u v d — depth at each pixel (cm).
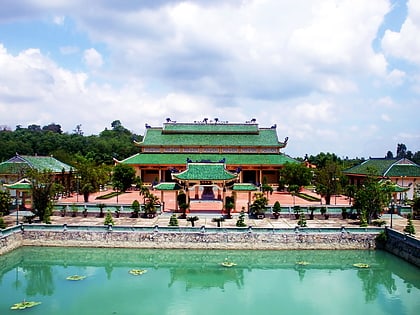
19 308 3228
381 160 9550
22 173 7112
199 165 6481
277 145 11000
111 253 4809
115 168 9194
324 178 7819
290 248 4825
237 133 11594
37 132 19700
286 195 9194
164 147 11106
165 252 4788
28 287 3747
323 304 3400
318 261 4641
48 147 15850
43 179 5688
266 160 10506
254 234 4834
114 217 6047
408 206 6569
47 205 5622
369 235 4884
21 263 4491
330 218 6103
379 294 3653
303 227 4944
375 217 5962
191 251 4800
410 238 4347
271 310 3262
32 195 5741
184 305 3347
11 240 4678
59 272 4197
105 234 4872
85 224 5469
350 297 3575
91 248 4850
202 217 6047
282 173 9644
